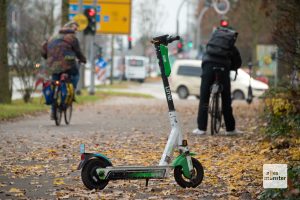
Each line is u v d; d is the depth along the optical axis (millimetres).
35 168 14438
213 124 21312
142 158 15961
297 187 10516
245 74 57094
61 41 24734
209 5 69062
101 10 66625
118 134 21422
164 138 20328
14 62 36875
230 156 16203
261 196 10938
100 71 79562
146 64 116750
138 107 37125
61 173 13883
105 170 11797
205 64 21344
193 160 12336
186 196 11625
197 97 61938
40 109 31656
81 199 11312
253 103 45719
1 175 13641
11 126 23766
